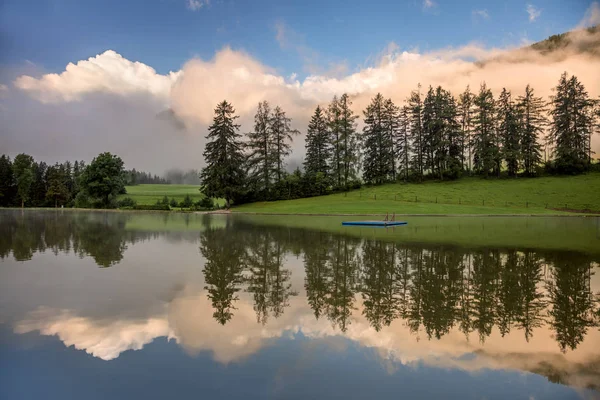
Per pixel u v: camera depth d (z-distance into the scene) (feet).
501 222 98.37
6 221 97.35
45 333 17.30
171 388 12.42
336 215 133.49
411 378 13.42
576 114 223.30
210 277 30.04
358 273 32.19
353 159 215.51
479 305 22.94
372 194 196.75
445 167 225.35
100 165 211.82
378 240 55.83
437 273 32.30
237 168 181.37
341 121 219.61
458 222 97.71
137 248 46.60
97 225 84.17
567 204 161.48
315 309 21.79
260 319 19.83
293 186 206.08
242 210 169.78
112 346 15.90
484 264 36.52
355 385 12.82
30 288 25.85
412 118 236.02
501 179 213.87
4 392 12.00
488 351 16.06
